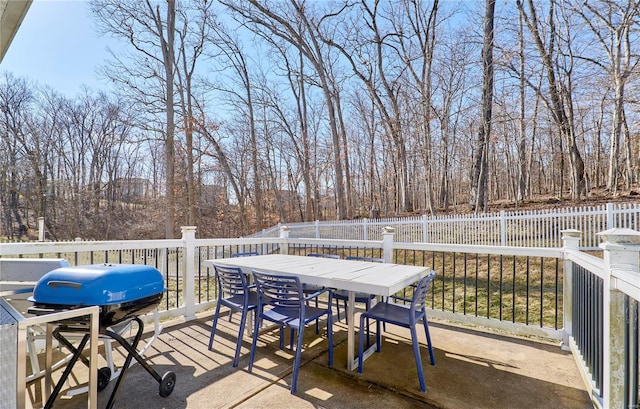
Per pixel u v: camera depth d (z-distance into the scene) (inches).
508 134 520.1
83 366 97.9
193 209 597.3
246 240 163.8
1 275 90.4
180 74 610.5
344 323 141.1
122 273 73.4
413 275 100.3
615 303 62.8
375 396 82.6
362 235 409.7
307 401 80.2
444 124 494.0
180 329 131.3
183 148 589.0
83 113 726.5
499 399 81.3
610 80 405.4
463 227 337.1
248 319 131.0
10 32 71.2
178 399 80.9
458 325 136.6
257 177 684.1
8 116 612.1
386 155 758.5
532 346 114.3
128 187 775.1
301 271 105.6
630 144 539.5
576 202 465.7
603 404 66.4
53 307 67.4
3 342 46.0
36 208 642.2
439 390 85.4
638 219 254.7
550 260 273.9
